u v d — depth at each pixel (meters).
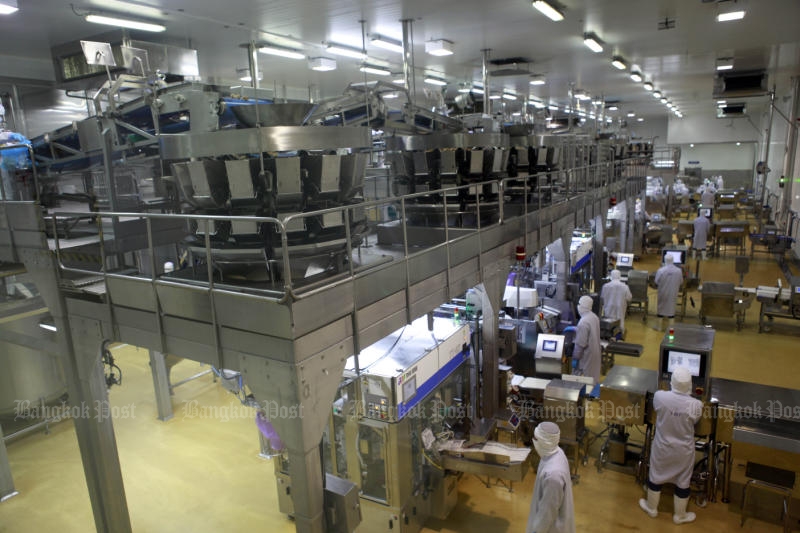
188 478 7.61
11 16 6.71
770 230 18.73
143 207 6.54
